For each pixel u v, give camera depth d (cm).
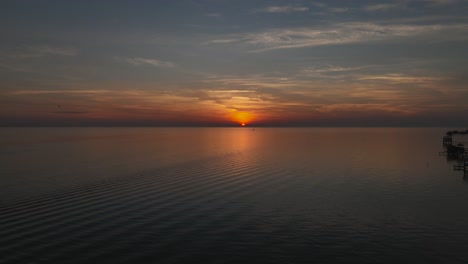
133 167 7369
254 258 2702
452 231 3247
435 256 2720
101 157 9512
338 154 10375
